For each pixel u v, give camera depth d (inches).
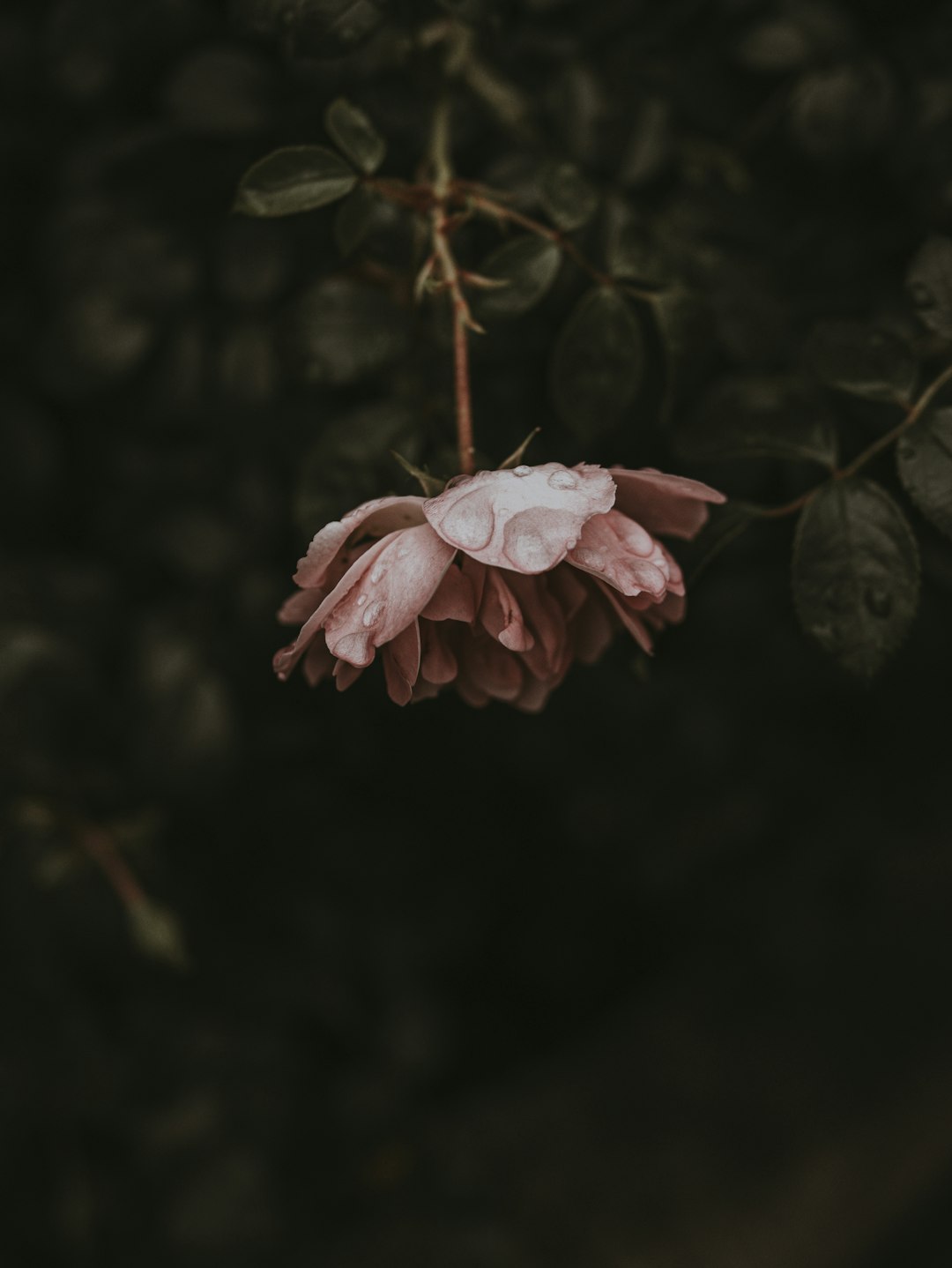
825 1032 36.5
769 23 20.6
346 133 17.1
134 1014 27.1
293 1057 30.1
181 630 21.9
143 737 21.5
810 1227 32.5
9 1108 24.8
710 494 15.8
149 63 20.4
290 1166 31.5
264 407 20.6
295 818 27.3
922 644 24.0
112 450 22.5
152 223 20.7
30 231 21.9
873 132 20.4
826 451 17.6
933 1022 36.0
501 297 17.7
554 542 15.2
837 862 35.9
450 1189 33.2
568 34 20.8
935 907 37.5
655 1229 32.5
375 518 15.9
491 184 19.7
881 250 20.8
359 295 18.3
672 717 29.4
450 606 15.9
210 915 27.7
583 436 18.2
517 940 40.9
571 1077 37.3
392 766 29.5
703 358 18.4
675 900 39.2
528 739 30.6
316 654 16.6
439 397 18.9
